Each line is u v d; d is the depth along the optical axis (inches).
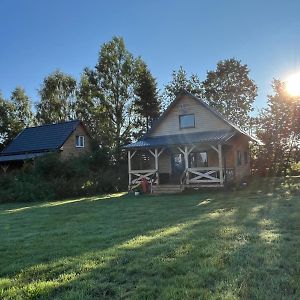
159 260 233.1
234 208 495.8
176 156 1059.9
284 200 560.7
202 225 362.6
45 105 2299.5
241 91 2091.5
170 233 325.4
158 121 1064.2
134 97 1788.9
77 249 283.7
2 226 449.1
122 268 222.7
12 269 238.1
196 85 2036.2
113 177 1043.9
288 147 1293.1
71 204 709.3
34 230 403.5
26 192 860.6
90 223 433.7
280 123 1299.2
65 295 183.2
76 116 2208.4
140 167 1155.3
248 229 326.3
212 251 248.1
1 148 2011.6
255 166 1282.0
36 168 980.6
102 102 1788.9
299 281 185.6
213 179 864.9
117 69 1795.0
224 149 1027.9
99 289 189.5
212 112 1002.7
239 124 2042.3
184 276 200.4
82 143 1523.1
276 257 228.2
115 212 534.0
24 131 1587.1
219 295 171.0
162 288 185.2
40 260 258.4
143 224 396.8
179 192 864.9
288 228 326.0
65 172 990.4
